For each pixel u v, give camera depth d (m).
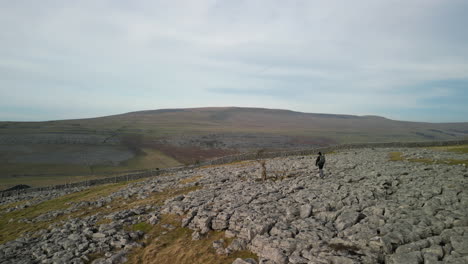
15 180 94.25
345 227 15.45
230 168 53.34
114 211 29.95
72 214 32.09
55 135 170.75
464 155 36.91
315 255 13.23
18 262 18.78
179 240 19.39
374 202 18.20
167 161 132.00
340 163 39.28
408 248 12.09
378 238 12.97
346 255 12.62
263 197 23.92
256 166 49.16
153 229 21.94
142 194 37.75
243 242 16.73
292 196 23.11
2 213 40.09
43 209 39.41
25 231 27.33
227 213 20.55
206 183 37.91
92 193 49.28
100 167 118.00
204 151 158.25
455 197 16.94
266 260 14.31
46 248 20.69
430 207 15.79
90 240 21.05
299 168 39.88
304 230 15.90
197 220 21.20
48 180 94.50
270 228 17.30
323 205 19.30
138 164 125.50
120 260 17.64
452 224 13.52
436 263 10.69
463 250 11.11
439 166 28.58
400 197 18.84
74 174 105.31
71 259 18.16
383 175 26.33
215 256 16.34
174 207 25.38
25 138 157.62
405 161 36.03
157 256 17.77
